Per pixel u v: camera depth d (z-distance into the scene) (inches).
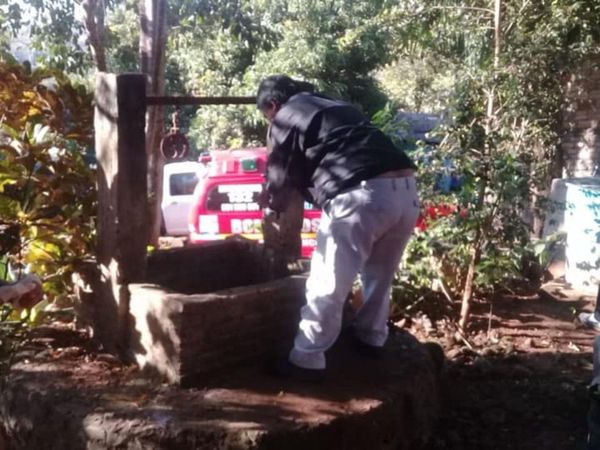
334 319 147.2
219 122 701.9
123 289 153.6
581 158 385.1
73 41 328.5
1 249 164.9
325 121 149.5
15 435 145.7
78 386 143.1
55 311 175.6
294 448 127.9
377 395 145.2
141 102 153.1
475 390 198.1
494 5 336.8
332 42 645.9
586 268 296.8
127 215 153.6
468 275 242.1
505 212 236.7
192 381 143.6
